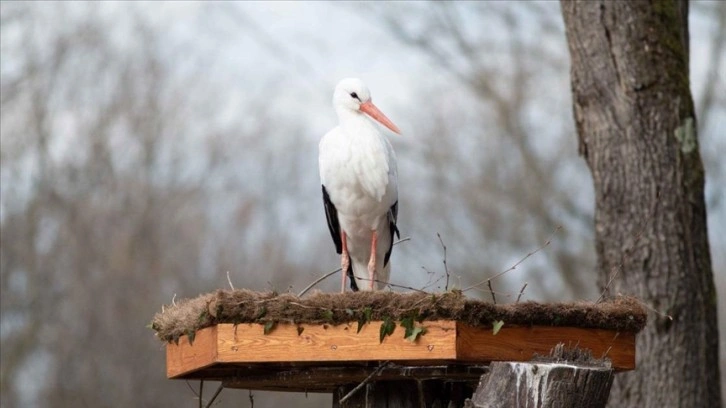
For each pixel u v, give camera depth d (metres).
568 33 12.50
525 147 27.25
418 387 8.81
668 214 12.00
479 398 7.36
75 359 29.09
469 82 26.67
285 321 8.21
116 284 29.83
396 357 7.91
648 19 12.18
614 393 12.16
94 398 28.66
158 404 28.64
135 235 30.97
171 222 31.97
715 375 12.15
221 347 8.37
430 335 7.84
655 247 11.97
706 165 24.17
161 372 28.84
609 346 8.48
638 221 12.04
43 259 30.38
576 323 8.30
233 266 32.34
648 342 11.99
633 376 12.04
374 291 8.11
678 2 12.84
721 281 33.69
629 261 12.02
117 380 28.69
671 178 12.04
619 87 12.16
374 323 7.99
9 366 29.47
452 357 7.76
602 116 12.23
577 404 7.25
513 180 29.11
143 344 29.06
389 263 12.91
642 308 8.64
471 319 7.84
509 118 27.00
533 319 8.09
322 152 12.21
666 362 11.93
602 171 12.23
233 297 8.31
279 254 34.22
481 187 29.50
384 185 11.98
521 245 29.17
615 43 12.16
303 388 9.95
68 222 30.64
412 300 7.86
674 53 12.24
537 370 7.29
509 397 7.31
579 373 7.27
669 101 12.12
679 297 11.94
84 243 30.45
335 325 8.11
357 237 12.60
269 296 8.26
